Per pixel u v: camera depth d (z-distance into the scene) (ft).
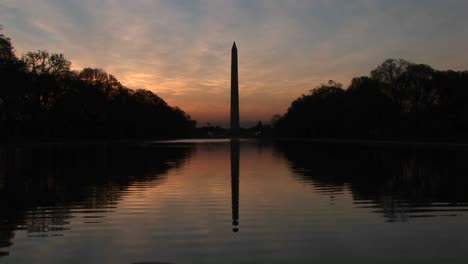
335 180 82.79
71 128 323.98
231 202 58.85
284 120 565.12
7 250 37.06
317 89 478.18
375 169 104.12
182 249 37.09
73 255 35.68
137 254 35.81
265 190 69.82
